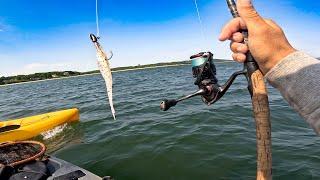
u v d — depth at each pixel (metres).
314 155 1.18
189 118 2.00
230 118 1.92
